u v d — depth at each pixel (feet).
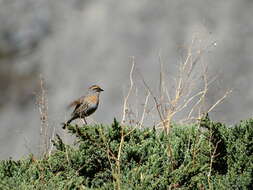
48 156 33.65
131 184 30.78
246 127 33.32
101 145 33.47
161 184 30.71
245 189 31.19
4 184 31.12
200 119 33.68
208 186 31.68
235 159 32.65
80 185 31.50
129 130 34.94
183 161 33.19
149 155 33.47
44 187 30.40
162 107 33.30
